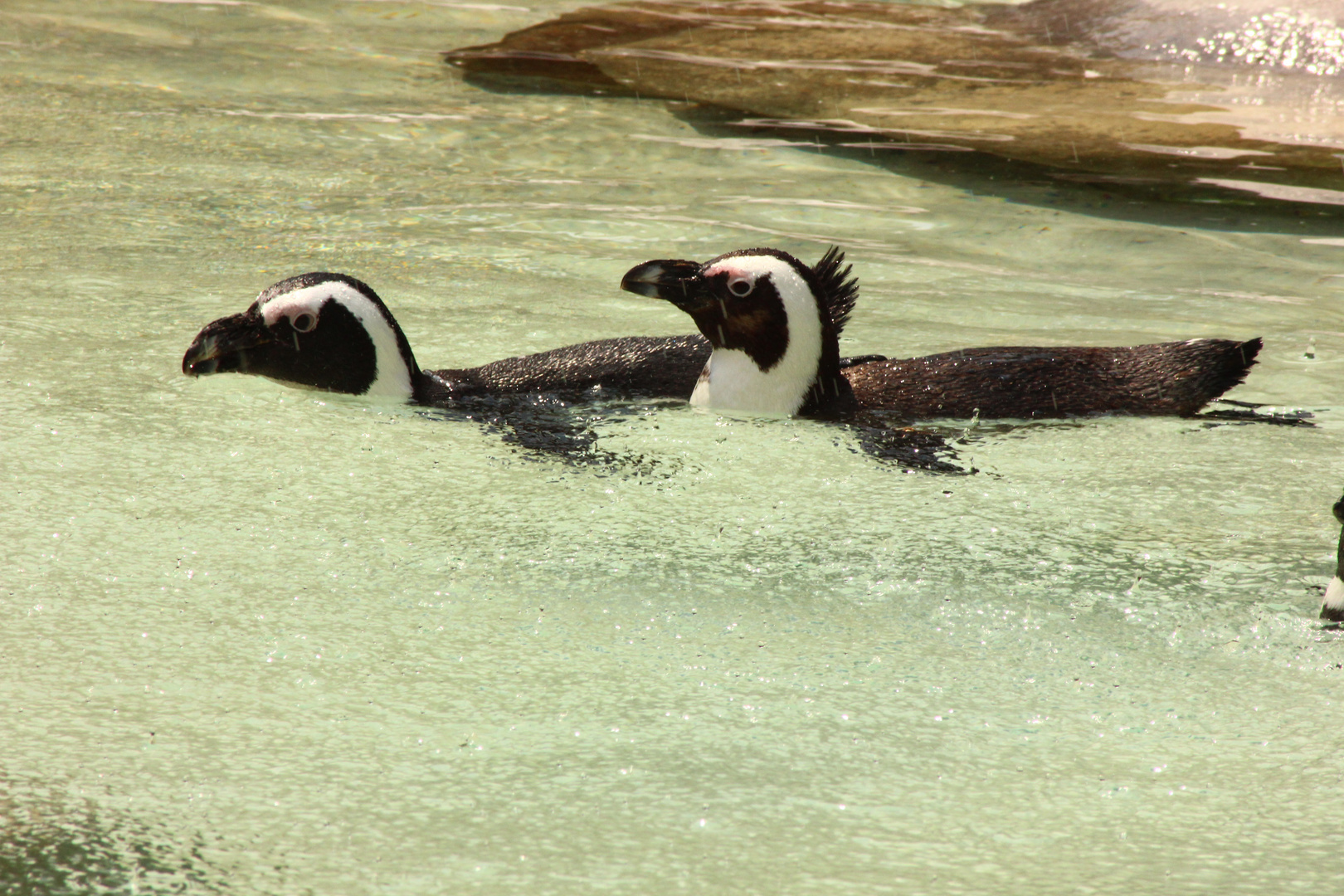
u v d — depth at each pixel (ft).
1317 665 30.89
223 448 42.37
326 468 41.32
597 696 29.07
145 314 54.85
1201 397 46.42
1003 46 114.11
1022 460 42.98
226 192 76.02
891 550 36.68
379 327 46.68
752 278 45.88
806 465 42.68
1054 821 25.09
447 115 96.37
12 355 49.14
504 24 124.98
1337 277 66.49
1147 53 109.40
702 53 114.73
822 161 87.04
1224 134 90.53
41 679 29.04
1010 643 31.86
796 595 34.09
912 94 102.27
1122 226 74.43
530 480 41.09
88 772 25.80
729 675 30.12
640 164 86.22
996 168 85.61
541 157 87.20
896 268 67.15
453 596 33.47
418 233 70.33
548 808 25.11
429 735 27.40
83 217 69.41
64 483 38.93
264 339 45.83
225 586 33.47
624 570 35.17
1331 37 103.65
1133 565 35.86
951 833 24.64
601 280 63.62
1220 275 66.74
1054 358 48.03
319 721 27.81
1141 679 30.27
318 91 101.30
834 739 27.68
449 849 23.90
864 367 49.42
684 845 24.17
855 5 130.11
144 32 116.16
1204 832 24.72
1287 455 43.45
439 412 46.68
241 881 22.94
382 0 131.95
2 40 109.50
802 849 24.11
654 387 48.67
